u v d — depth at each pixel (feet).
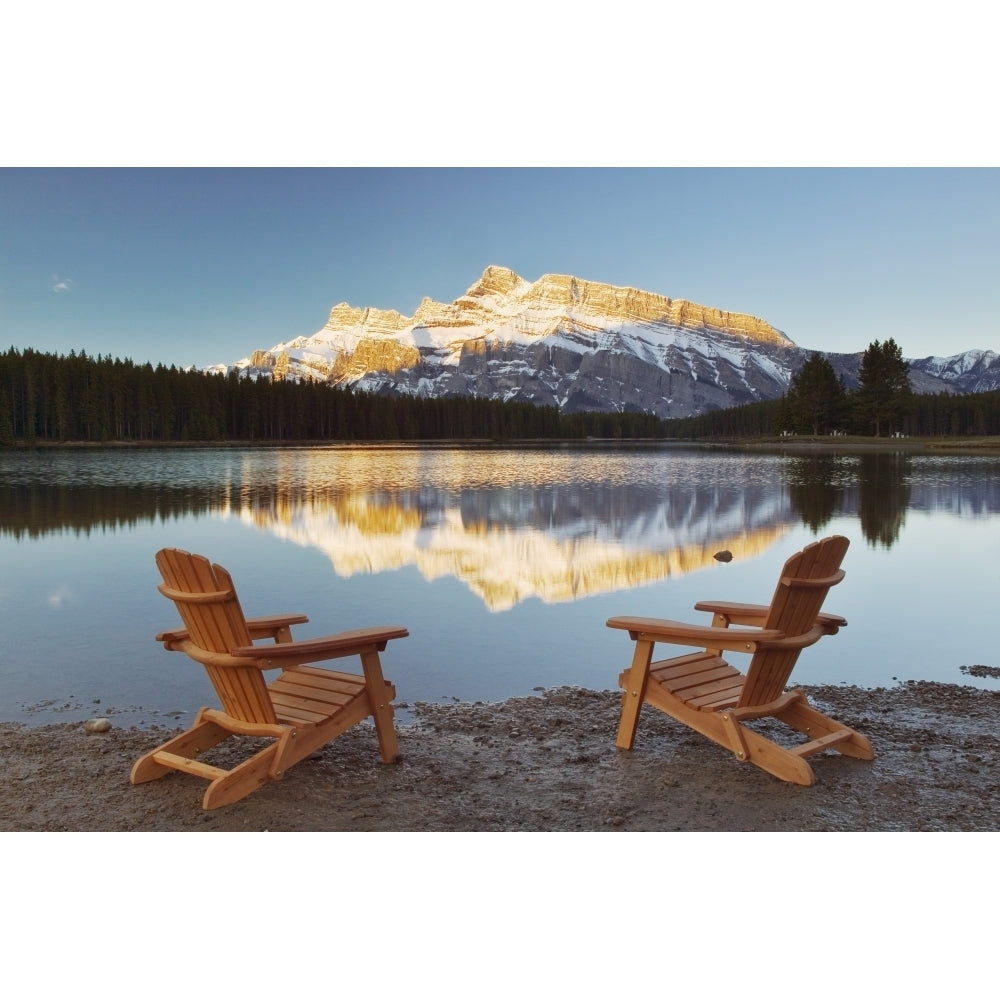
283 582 27.02
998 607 23.62
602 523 44.47
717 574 28.68
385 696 11.38
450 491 67.36
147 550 33.58
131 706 14.30
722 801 10.13
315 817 9.72
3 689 15.28
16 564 29.89
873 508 52.75
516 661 17.54
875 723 13.12
